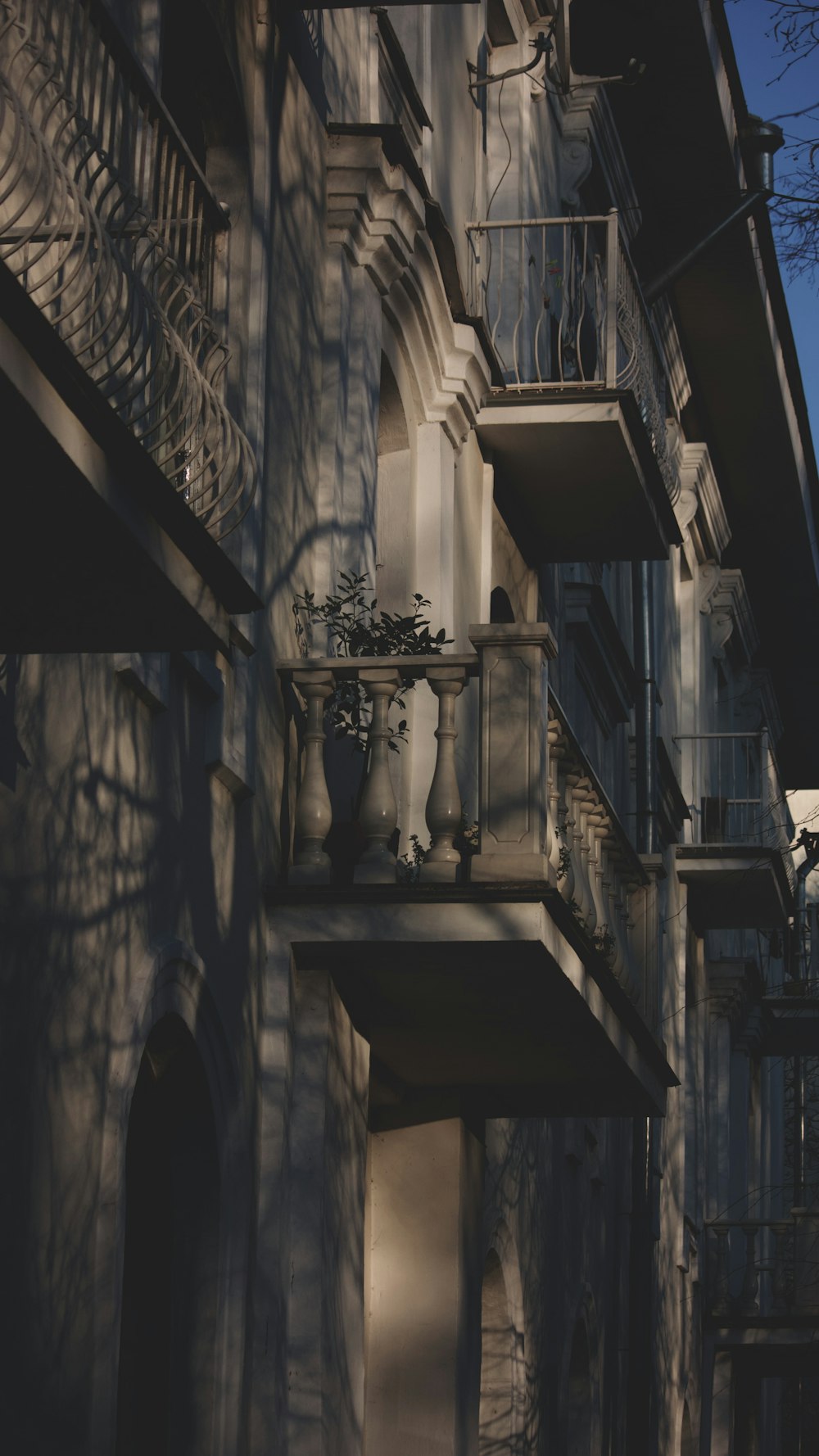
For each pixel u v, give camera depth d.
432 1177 11.30
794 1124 30.86
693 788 23.94
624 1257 18.61
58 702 7.04
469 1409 11.41
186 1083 8.66
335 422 10.71
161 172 7.65
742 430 24.52
